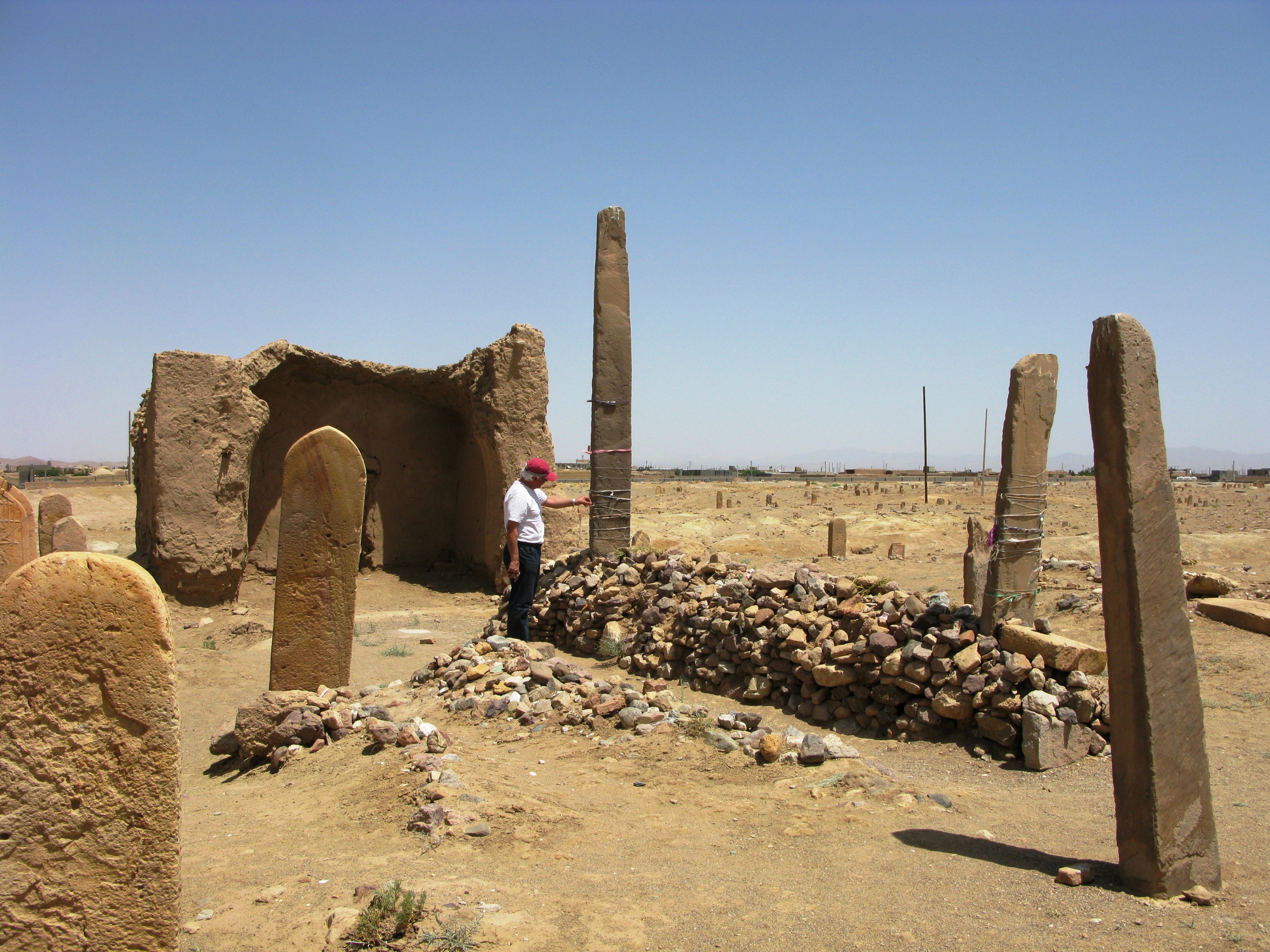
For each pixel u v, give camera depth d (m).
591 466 11.50
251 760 6.45
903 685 6.96
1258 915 3.52
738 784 5.36
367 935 3.25
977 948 3.26
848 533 29.55
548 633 11.02
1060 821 4.90
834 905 3.66
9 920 2.64
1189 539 23.03
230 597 13.70
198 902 3.75
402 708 7.12
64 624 2.72
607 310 11.45
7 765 2.65
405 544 17.25
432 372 16.58
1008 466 6.96
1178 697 3.73
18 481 58.00
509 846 4.33
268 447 15.63
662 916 3.55
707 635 8.65
